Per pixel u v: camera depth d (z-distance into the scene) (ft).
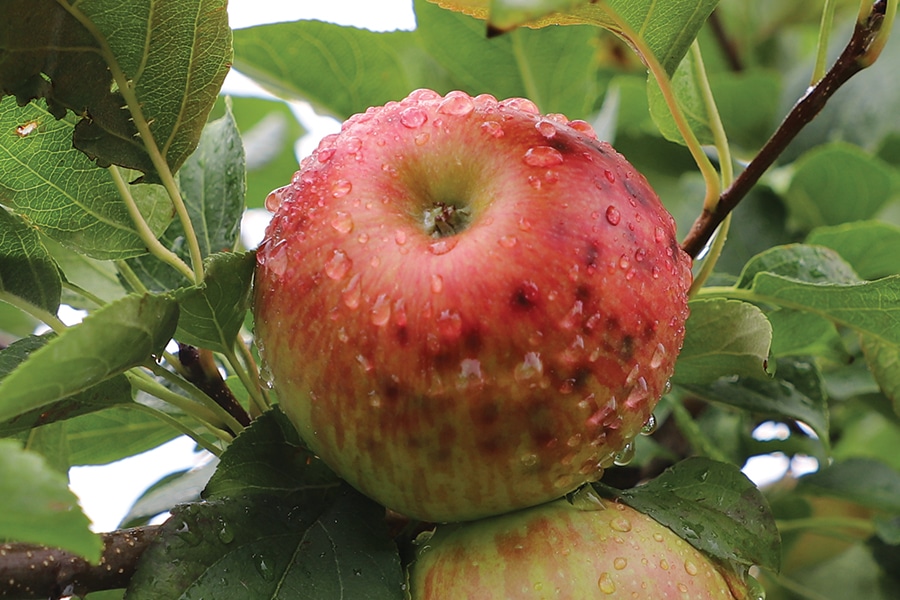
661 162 1.60
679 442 1.41
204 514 0.96
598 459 0.97
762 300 1.18
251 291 0.99
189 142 1.05
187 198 1.20
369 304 0.91
